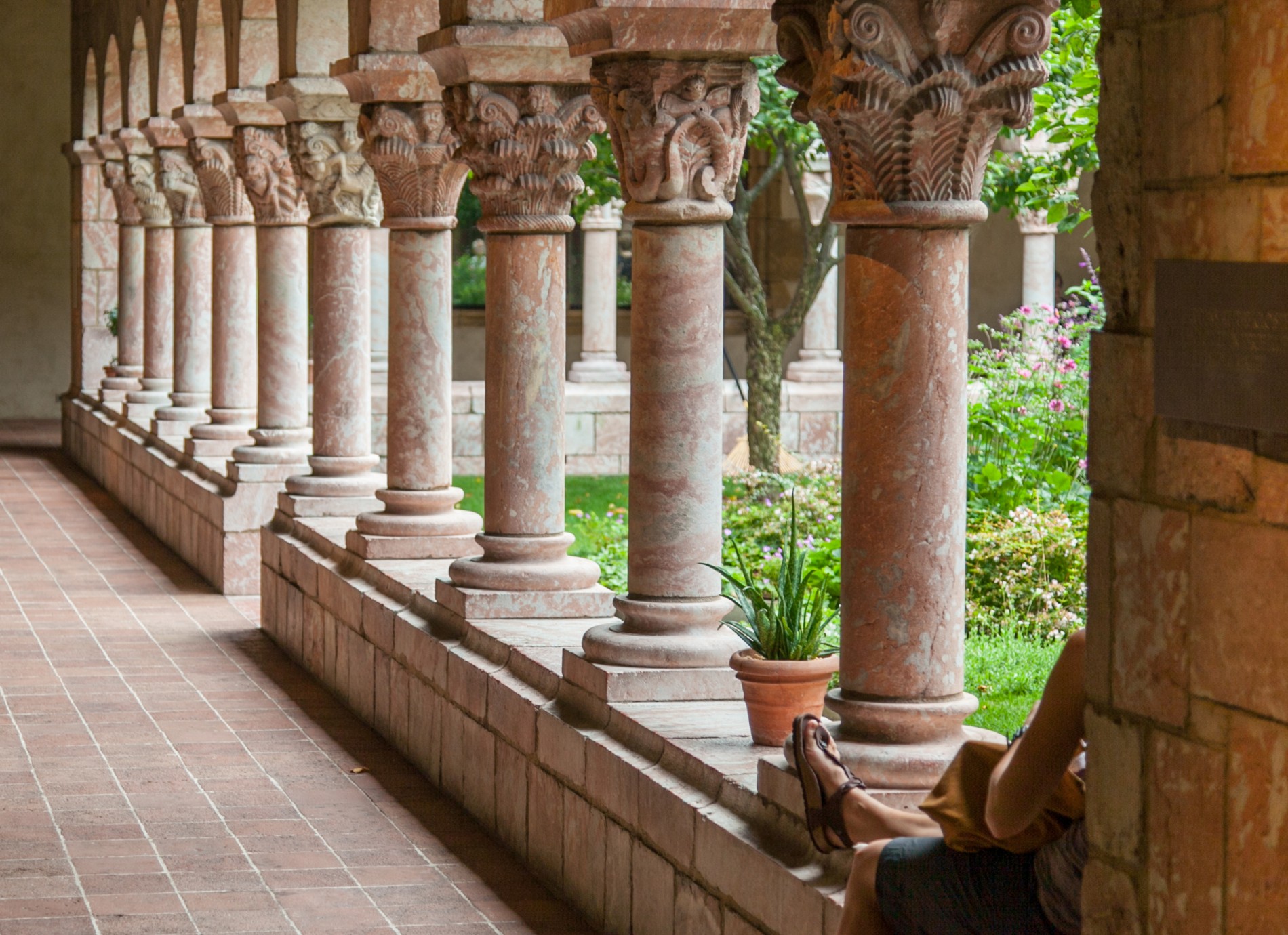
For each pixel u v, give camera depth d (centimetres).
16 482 1708
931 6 393
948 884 344
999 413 1034
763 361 1295
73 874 577
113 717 805
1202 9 280
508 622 685
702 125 548
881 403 421
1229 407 275
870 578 427
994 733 436
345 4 946
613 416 1794
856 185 417
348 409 983
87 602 1105
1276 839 272
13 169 2302
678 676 555
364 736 780
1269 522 271
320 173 956
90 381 1939
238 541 1136
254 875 582
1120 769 306
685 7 532
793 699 494
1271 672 271
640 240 568
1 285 2309
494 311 701
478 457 1742
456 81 698
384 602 777
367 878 583
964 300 421
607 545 1170
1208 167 280
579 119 688
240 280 1270
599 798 537
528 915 552
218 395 1280
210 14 1214
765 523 1117
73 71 1947
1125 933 306
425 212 834
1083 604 867
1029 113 405
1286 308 261
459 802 673
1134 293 300
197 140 1229
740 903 446
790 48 426
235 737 772
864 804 402
